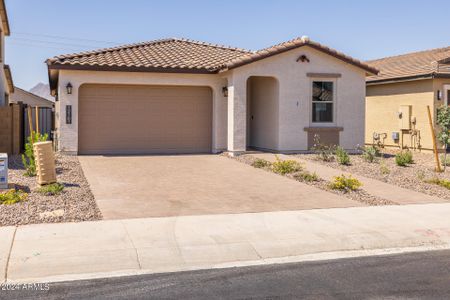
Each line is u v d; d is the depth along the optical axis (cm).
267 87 2019
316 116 1973
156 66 1867
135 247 796
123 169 1556
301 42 1898
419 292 620
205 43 2369
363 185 1353
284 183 1365
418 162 1819
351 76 1997
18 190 1130
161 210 1039
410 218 1011
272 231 900
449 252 817
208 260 759
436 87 2164
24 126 2052
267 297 601
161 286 643
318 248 824
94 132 1908
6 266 706
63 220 937
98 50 2053
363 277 680
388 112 2447
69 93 1830
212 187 1301
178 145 1995
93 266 719
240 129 1880
